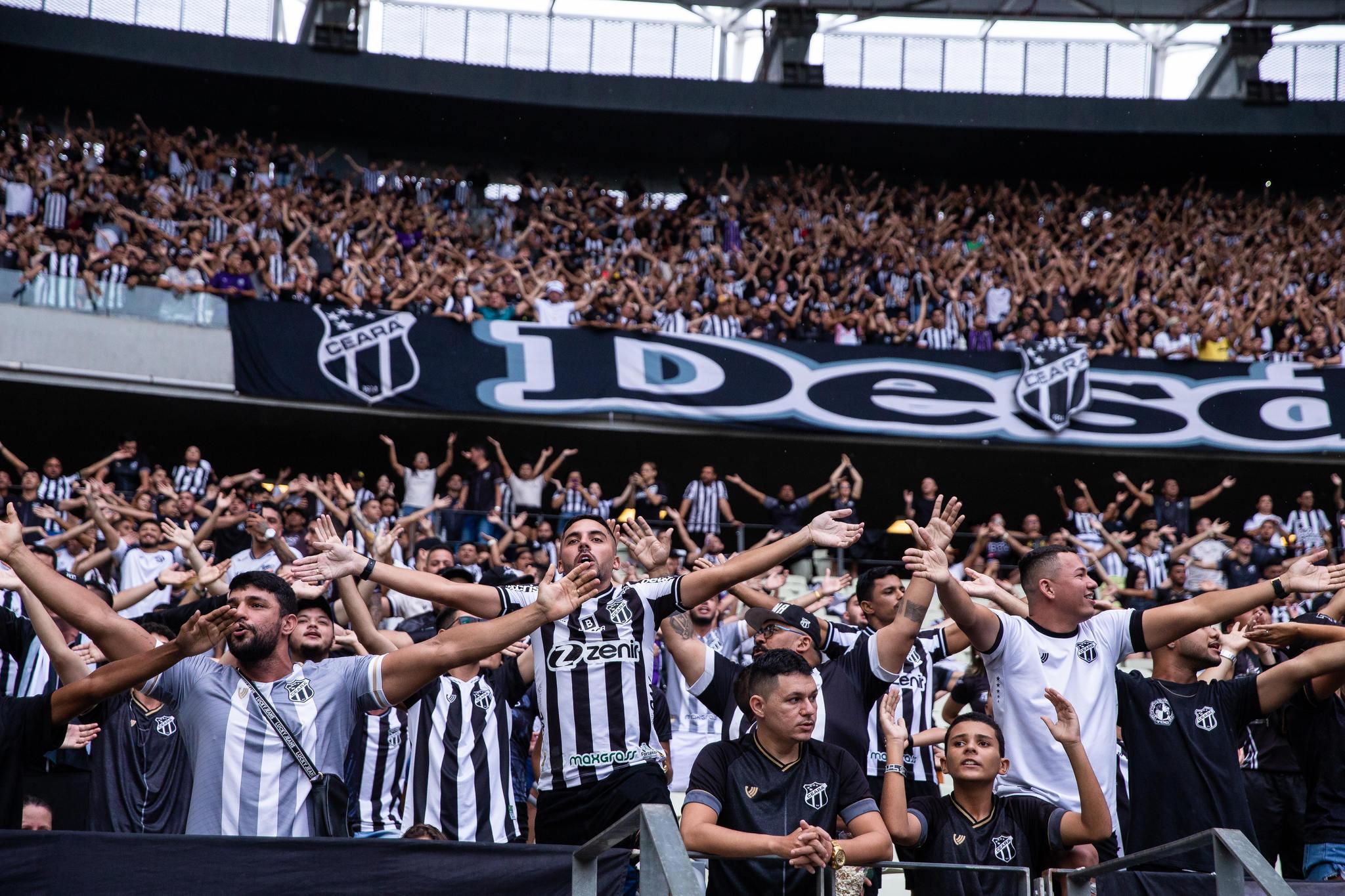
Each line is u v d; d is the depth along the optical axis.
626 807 4.46
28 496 12.64
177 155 18.48
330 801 3.95
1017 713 4.54
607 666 4.61
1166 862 4.23
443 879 3.39
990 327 17.14
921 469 18.03
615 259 18.67
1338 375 16.11
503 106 21.19
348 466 17.64
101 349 14.77
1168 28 22.52
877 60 22.25
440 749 5.23
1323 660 4.53
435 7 21.36
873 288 17.84
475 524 13.66
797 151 22.67
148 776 5.13
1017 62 22.42
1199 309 17.39
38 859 3.22
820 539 4.64
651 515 14.49
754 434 15.80
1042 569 4.64
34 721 3.64
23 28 19.14
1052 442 15.92
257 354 14.94
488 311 15.83
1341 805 5.18
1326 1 21.34
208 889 3.29
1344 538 14.63
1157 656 4.91
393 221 18.33
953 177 23.39
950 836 4.22
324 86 20.50
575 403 15.41
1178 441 15.88
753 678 4.10
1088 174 23.22
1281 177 23.09
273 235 16.81
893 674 4.88
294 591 4.24
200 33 19.95
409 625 7.34
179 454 17.30
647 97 21.31
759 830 3.96
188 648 3.62
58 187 16.53
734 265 18.11
